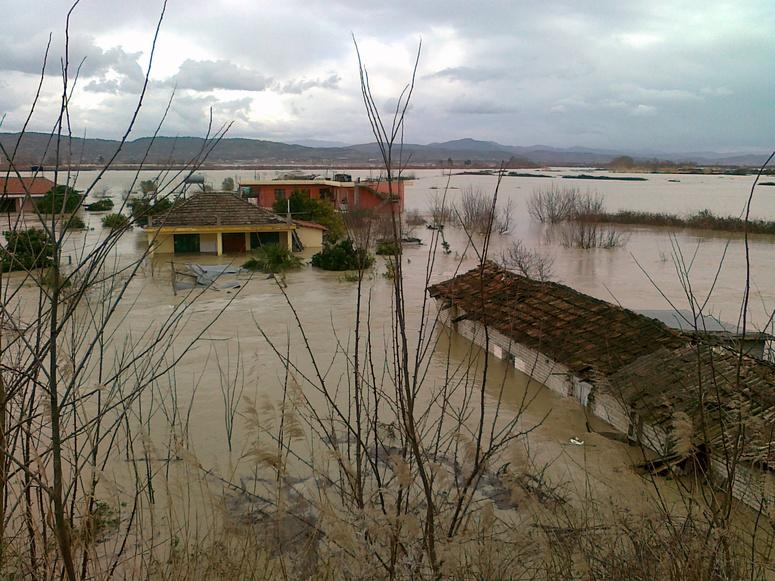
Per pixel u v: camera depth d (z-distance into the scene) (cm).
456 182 12212
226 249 3091
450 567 289
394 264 338
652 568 340
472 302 1420
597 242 3612
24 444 370
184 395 1067
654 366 917
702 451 455
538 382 1152
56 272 251
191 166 293
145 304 1848
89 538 339
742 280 2453
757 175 316
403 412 306
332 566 360
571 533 372
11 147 269
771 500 412
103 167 270
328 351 1368
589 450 816
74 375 282
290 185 4838
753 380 564
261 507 509
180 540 511
